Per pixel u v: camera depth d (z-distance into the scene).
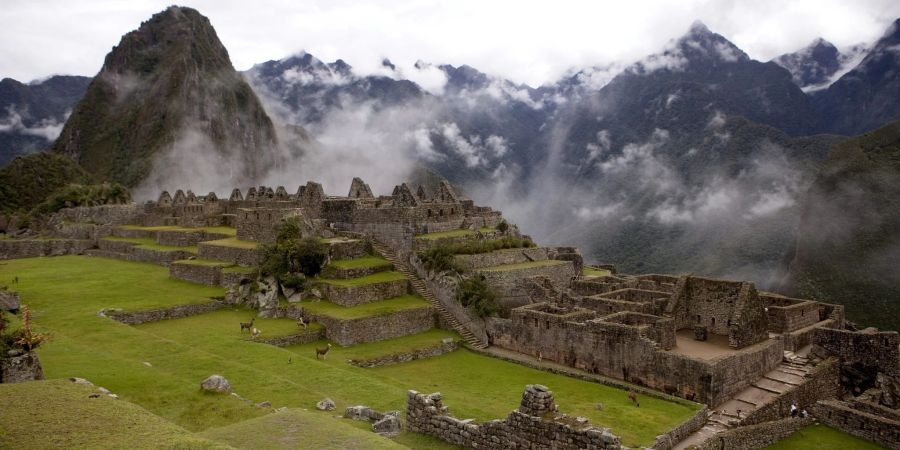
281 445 21.86
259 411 29.41
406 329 60.00
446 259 65.25
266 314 60.50
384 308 60.47
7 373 26.83
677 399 43.16
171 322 57.31
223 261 73.56
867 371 50.53
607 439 22.91
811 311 61.28
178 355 42.44
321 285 64.12
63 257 95.94
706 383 42.53
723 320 54.22
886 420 40.28
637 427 36.78
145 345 44.41
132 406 22.25
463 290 61.97
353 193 88.69
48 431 19.44
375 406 35.69
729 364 44.06
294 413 25.48
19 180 182.00
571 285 70.56
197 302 61.50
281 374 42.03
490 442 26.27
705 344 51.31
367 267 67.06
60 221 122.44
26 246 98.38
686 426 37.41
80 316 52.34
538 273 69.56
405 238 71.31
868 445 40.28
